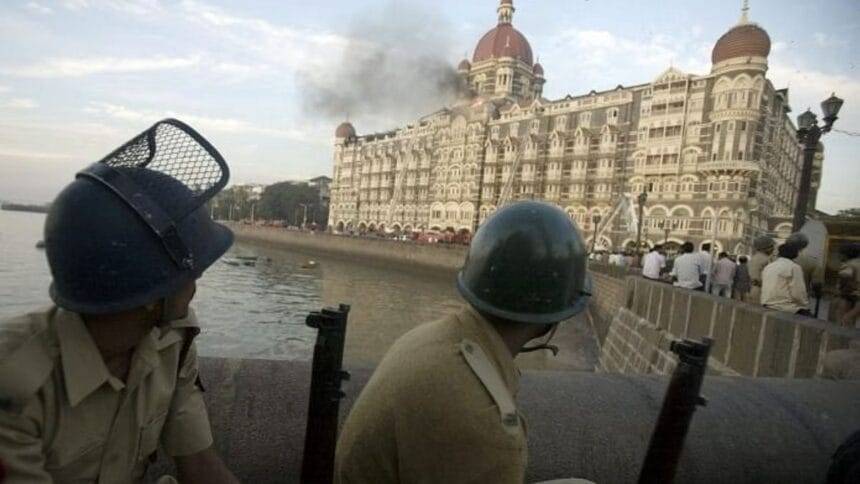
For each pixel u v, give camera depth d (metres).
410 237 75.25
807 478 2.63
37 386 1.18
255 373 2.46
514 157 69.62
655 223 53.22
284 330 24.97
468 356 1.30
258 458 2.24
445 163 80.06
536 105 68.31
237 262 60.69
